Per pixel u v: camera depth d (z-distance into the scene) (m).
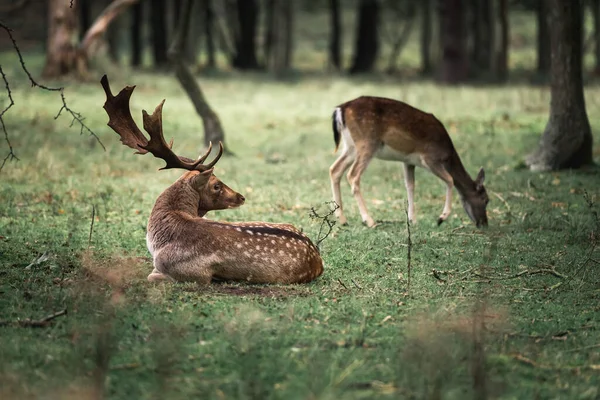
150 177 17.25
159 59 48.66
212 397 6.43
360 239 12.41
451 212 14.85
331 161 19.39
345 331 8.04
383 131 13.70
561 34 17.88
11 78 31.14
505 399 6.56
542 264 10.99
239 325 7.91
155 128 10.22
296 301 8.98
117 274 9.50
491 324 8.20
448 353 7.19
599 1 50.75
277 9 48.44
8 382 6.50
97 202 14.53
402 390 6.61
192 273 9.60
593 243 11.45
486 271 10.55
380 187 16.73
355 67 52.41
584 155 18.06
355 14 81.38
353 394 6.53
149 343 7.46
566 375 7.10
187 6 19.83
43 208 13.93
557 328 8.32
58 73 32.41
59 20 32.31
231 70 49.44
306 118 26.36
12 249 11.04
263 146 21.44
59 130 21.92
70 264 10.37
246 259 9.61
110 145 20.42
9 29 10.41
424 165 13.76
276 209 14.55
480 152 20.28
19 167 17.06
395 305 9.00
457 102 30.06
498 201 15.54
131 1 33.19
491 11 48.22
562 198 15.65
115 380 6.68
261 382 6.68
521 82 45.16
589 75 45.22
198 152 20.22
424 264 10.99
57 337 7.69
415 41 73.75
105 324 7.70
